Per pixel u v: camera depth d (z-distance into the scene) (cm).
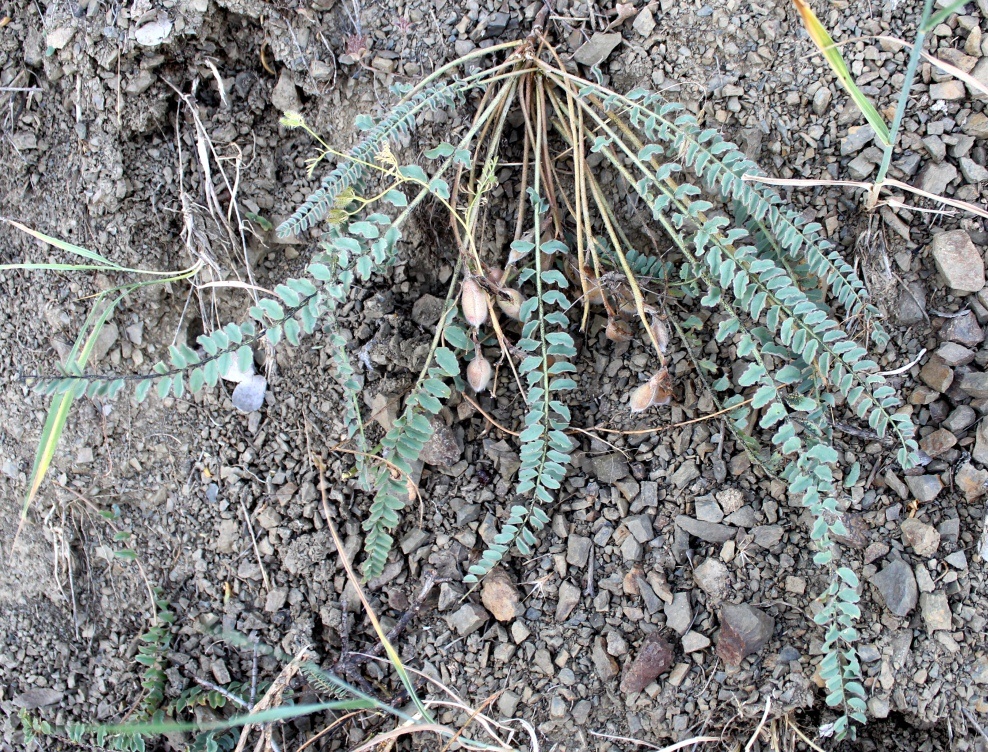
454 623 38
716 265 33
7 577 40
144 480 39
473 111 39
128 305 39
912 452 36
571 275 39
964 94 36
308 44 39
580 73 39
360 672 38
